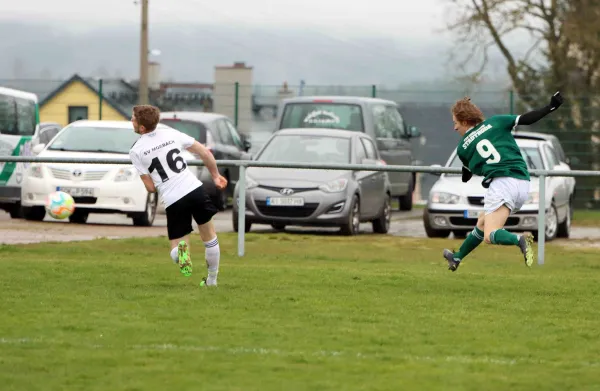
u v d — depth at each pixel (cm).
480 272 3912
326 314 2802
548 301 3134
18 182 6862
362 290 3284
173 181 3139
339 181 5584
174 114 7812
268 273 3644
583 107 10050
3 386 1981
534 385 2038
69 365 2158
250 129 10150
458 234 5972
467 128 3284
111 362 2189
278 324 2645
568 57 10906
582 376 2114
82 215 6297
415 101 10338
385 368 2166
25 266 3706
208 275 3288
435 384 2034
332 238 5259
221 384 2017
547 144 6062
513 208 3234
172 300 2988
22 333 2472
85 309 2809
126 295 3064
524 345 2434
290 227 6288
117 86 11638
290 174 5622
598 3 10812
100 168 6009
